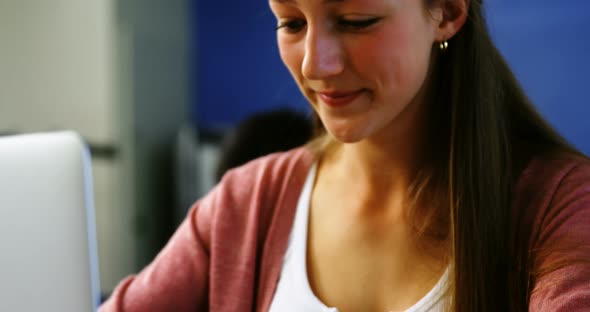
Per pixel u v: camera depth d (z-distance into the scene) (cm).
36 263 78
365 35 79
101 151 262
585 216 81
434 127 91
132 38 268
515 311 85
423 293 88
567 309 76
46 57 263
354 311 91
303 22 83
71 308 79
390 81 81
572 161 86
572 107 233
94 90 260
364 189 94
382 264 91
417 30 81
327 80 81
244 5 298
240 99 307
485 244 85
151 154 285
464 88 87
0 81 268
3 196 77
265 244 97
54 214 78
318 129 103
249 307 96
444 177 90
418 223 90
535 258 83
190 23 309
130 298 97
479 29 87
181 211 284
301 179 100
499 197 86
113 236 269
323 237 95
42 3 260
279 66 295
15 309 78
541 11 234
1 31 265
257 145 177
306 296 92
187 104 312
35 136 79
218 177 181
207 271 99
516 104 92
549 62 236
